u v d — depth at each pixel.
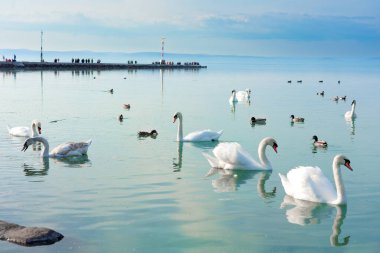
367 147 28.42
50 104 50.56
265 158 22.42
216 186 19.39
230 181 20.23
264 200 17.61
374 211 16.38
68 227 14.55
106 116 41.94
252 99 61.78
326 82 103.38
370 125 38.31
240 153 22.17
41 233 13.55
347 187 19.33
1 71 114.75
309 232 14.46
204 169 22.38
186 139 30.02
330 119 42.09
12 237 13.52
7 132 32.47
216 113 45.84
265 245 13.45
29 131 31.14
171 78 108.62
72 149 24.83
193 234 14.15
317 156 25.64
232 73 149.75
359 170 22.25
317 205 17.08
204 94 66.94
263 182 20.16
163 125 37.22
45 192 18.11
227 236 14.04
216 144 29.28
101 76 108.62
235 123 39.12
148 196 17.80
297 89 81.31
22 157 24.61
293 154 26.17
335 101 59.41
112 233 14.13
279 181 20.39
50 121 38.31
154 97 61.06
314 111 48.38
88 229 14.41
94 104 51.47
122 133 32.88
